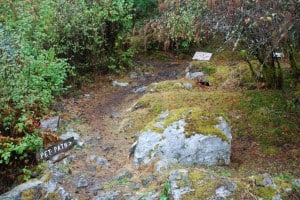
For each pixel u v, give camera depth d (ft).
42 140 19.58
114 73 31.19
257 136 20.44
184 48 35.40
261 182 15.48
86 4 29.37
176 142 17.97
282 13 15.01
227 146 18.01
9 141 18.83
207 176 15.55
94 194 16.66
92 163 18.98
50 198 16.15
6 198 16.26
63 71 24.88
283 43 19.02
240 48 30.12
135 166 18.30
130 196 16.02
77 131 21.91
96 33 28.84
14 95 19.70
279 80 24.48
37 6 27.45
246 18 16.31
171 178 15.64
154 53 35.06
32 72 21.80
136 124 22.27
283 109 22.36
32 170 18.58
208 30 19.90
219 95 24.48
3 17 26.02
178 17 23.36
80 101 26.35
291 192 15.53
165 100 24.03
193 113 18.85
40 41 25.73
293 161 18.37
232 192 14.92
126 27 31.65
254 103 23.03
